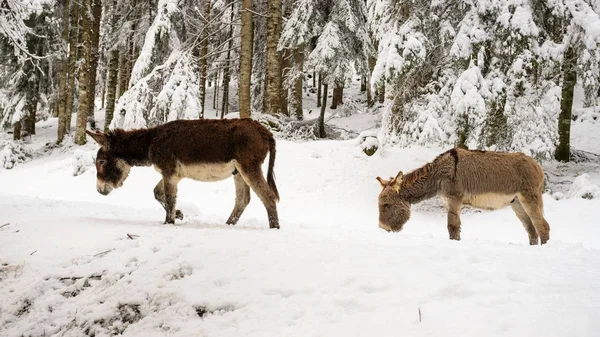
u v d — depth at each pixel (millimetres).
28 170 20094
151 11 23984
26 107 24609
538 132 14172
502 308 3053
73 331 4238
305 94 37844
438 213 13766
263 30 23953
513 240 11047
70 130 26109
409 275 3783
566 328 2682
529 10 12977
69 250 5434
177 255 4859
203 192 15055
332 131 21500
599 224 11531
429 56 15125
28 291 4711
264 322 3416
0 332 4445
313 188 15031
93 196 15328
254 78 25766
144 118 17469
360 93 37594
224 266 4445
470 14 13648
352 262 4223
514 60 13469
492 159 7441
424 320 3014
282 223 8164
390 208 7965
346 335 3000
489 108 13438
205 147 6812
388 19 16016
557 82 17469
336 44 18125
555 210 12844
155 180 16078
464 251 4684
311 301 3541
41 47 24156
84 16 22406
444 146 16000
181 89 16688
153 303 4152
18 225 6578
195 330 3625
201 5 25281
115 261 4949
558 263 4328
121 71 32031
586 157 17984
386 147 16672
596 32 12875
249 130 6773
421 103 15438
